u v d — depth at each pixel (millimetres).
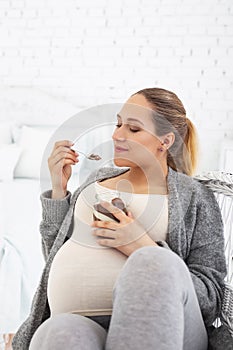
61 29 3734
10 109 3697
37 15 3738
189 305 1090
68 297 1238
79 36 3727
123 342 966
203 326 1179
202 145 3730
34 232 2244
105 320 1248
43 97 3688
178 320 996
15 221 2318
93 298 1236
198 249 1353
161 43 3676
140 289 1004
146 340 961
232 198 1457
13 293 2000
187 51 3666
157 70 3703
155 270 1026
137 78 3723
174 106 1347
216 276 1320
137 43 3693
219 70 3664
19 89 3695
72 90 3773
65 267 1258
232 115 3695
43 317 1364
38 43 3760
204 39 3645
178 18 3645
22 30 3758
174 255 1090
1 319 1974
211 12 3617
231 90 3678
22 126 3660
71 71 3758
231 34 3623
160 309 984
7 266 2020
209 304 1246
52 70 3770
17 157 3279
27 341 1348
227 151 3236
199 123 3717
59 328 985
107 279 1234
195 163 1465
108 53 3723
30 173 3336
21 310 2045
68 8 3711
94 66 3740
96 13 3695
